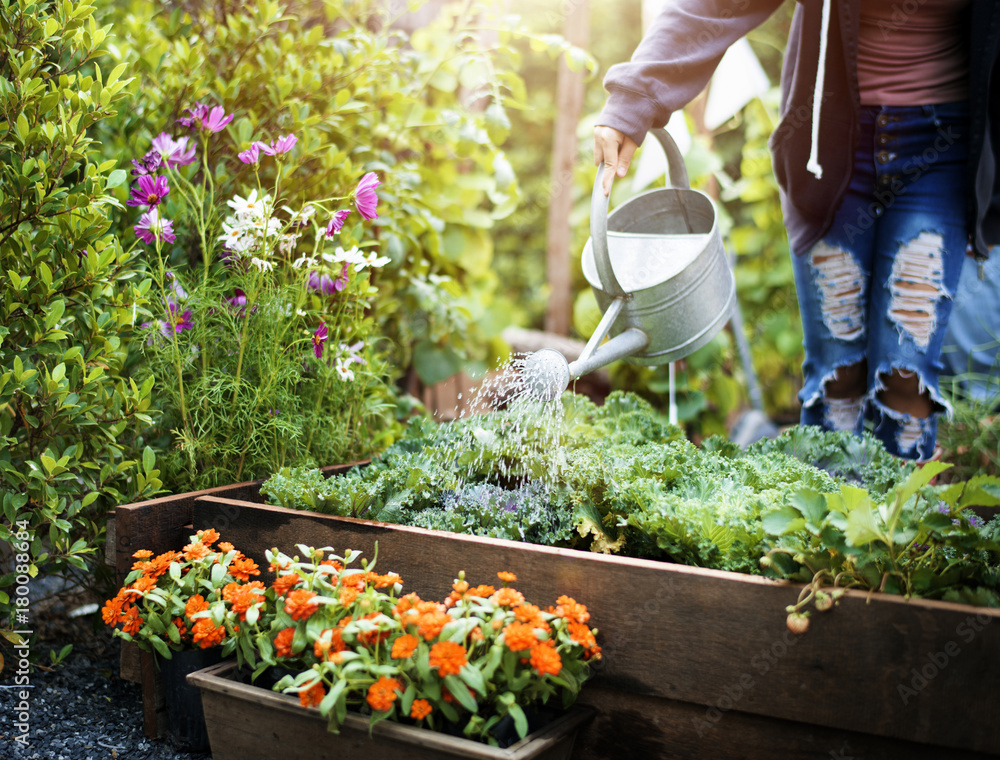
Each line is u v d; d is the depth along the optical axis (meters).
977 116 1.78
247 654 1.34
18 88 1.63
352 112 2.37
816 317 2.08
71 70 1.83
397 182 2.56
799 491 1.24
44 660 1.78
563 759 1.25
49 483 1.65
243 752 1.32
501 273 6.92
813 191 1.98
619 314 1.65
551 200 4.93
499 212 2.81
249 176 2.25
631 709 1.27
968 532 1.16
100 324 1.62
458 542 1.38
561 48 2.61
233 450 1.84
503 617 1.19
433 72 2.71
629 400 2.13
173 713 1.46
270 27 2.45
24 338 1.69
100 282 1.64
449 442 1.85
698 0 1.78
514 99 2.70
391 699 1.13
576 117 4.89
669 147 1.80
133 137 2.08
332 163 2.17
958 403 2.70
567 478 1.57
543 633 1.16
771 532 1.19
